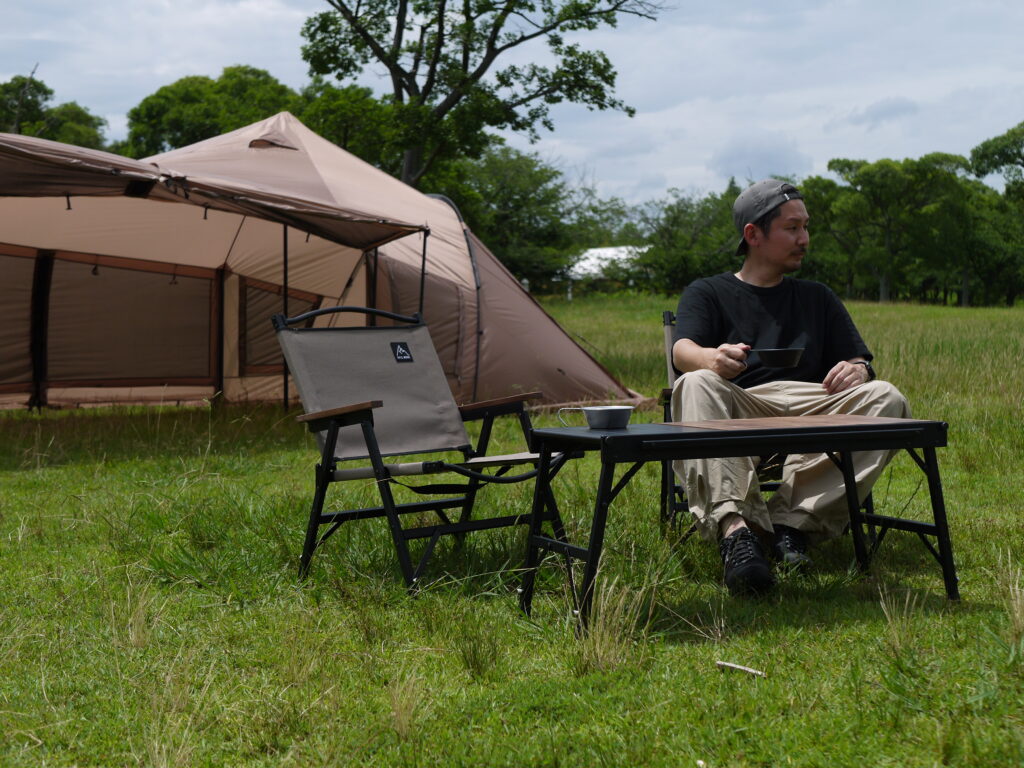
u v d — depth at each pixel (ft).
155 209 30.01
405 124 69.46
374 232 25.40
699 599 10.11
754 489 10.58
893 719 6.73
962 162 238.68
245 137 30.40
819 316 12.64
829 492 11.25
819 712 6.97
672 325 12.82
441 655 8.78
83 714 7.68
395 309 28.94
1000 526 13.00
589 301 158.20
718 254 178.60
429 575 11.40
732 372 11.18
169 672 8.25
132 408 34.60
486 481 11.54
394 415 12.75
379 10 71.00
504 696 7.69
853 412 11.34
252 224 31.19
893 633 8.12
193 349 35.42
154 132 139.95
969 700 6.91
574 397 29.81
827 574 10.97
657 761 6.40
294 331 12.75
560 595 10.49
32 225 30.63
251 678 8.38
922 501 15.24
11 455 22.98
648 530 12.55
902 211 237.04
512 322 30.04
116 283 33.99
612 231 201.36
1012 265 235.61
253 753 6.95
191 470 19.89
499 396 29.07
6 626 9.82
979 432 21.40
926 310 108.68
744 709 7.06
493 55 69.67
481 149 72.64
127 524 14.37
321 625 9.75
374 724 7.21
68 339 33.88
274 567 11.82
